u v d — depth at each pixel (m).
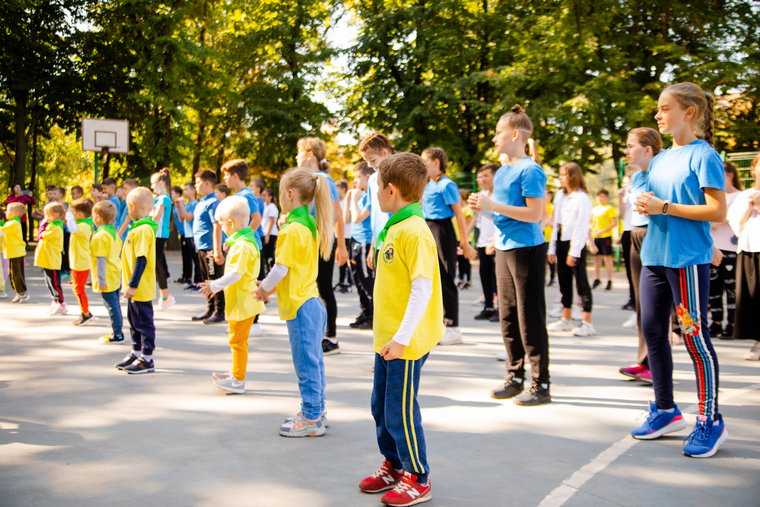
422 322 2.70
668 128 3.42
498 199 4.22
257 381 4.64
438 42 18.89
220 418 3.78
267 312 8.27
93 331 6.56
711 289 6.65
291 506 2.62
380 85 20.42
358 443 3.39
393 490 2.63
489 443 3.39
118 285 5.96
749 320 5.36
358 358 5.43
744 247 5.35
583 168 17.27
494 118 17.16
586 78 17.73
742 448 3.33
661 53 17.67
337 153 25.28
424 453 2.68
